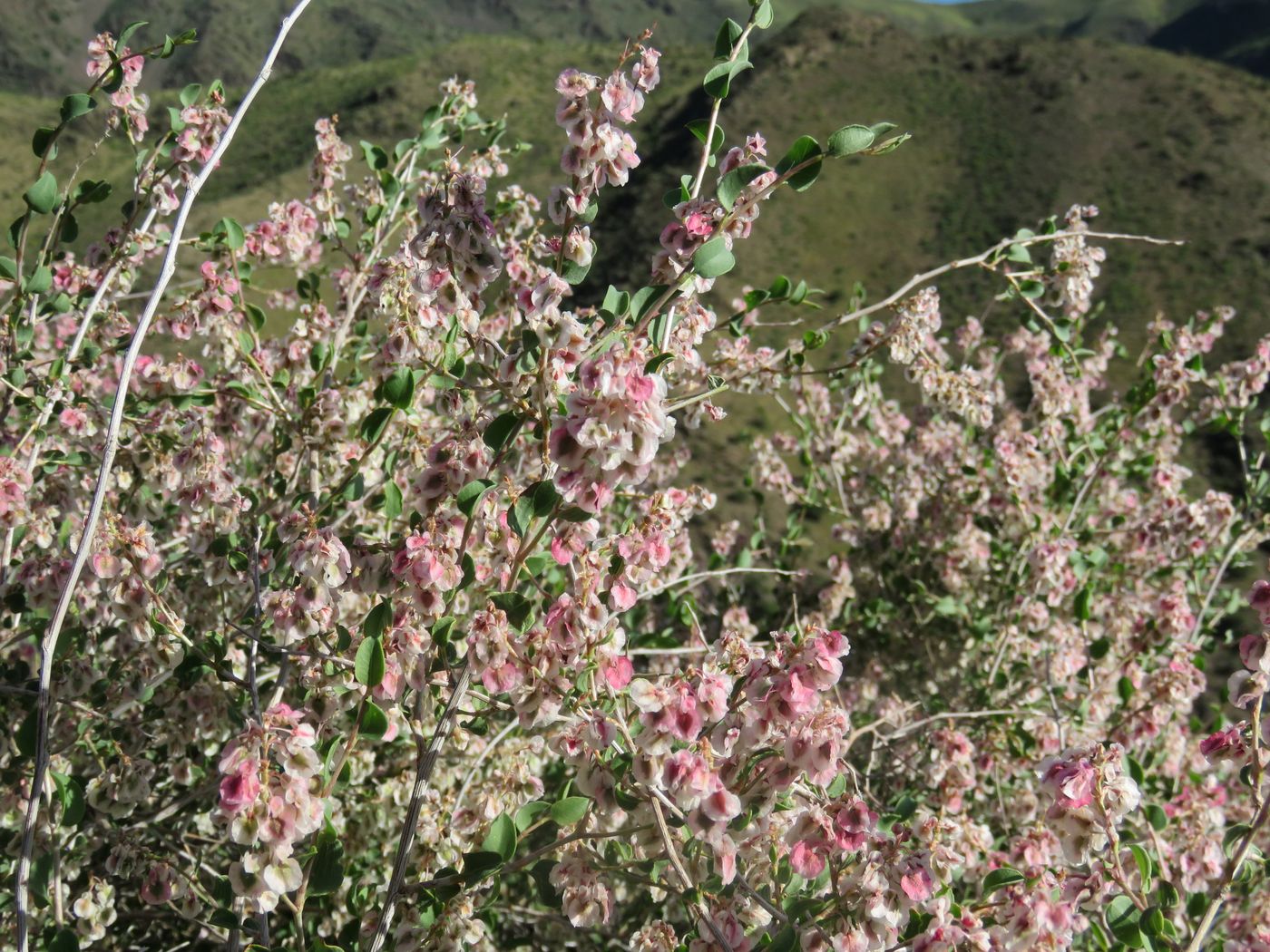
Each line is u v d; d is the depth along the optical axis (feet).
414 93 212.84
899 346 12.67
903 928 8.16
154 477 11.12
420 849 10.34
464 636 9.75
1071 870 9.51
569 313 8.05
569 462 6.90
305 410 11.62
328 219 14.21
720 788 7.27
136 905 13.34
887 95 170.91
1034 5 485.15
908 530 25.35
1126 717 13.30
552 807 8.17
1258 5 367.04
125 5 366.02
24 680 11.25
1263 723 8.25
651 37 8.00
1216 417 19.89
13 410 15.26
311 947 7.68
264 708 11.23
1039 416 21.13
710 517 55.98
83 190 11.91
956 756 14.58
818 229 134.31
